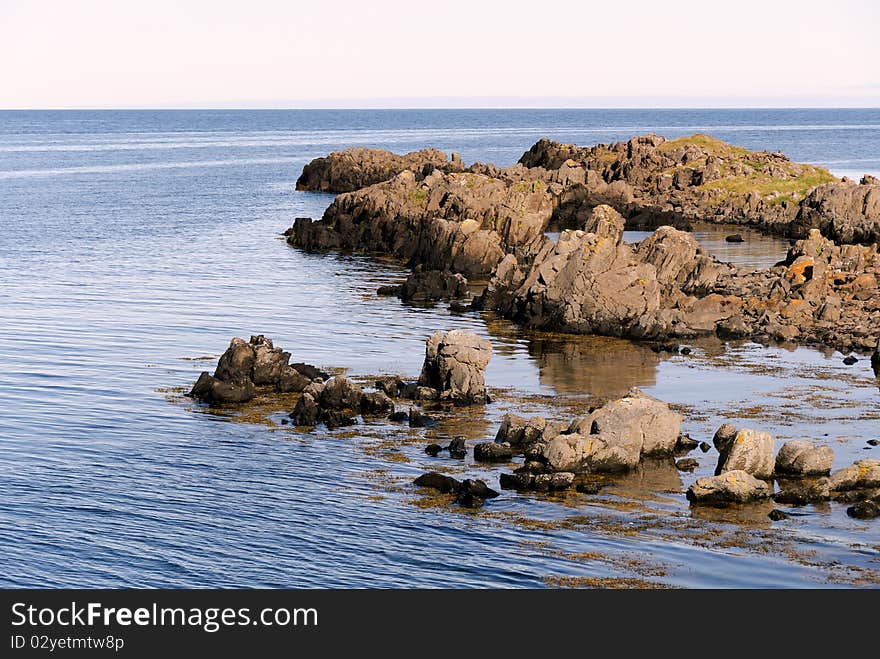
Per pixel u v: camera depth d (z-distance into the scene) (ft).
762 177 624.18
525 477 189.37
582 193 590.14
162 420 224.12
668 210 588.09
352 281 400.06
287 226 563.48
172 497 182.70
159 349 285.43
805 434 217.56
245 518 174.40
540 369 271.08
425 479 189.06
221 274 412.57
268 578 155.12
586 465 196.03
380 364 271.69
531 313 324.39
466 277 412.16
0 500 179.73
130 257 454.40
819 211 510.99
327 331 310.04
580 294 315.99
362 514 176.24
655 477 195.21
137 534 168.04
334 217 508.94
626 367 273.95
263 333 306.35
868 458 200.34
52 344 289.12
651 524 173.06
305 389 240.32
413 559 160.25
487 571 156.25
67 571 156.56
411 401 240.73
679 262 369.30
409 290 363.35
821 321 323.78
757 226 549.95
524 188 484.74
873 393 249.34
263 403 237.86
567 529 170.81
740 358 285.43
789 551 162.91
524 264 381.60
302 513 176.35
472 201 461.37
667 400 242.58
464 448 207.10
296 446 209.36
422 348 290.35
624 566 157.69
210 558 160.56
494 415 230.27
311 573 156.46
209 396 238.89
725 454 195.93
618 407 205.26
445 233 420.77
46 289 374.63
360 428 221.05
